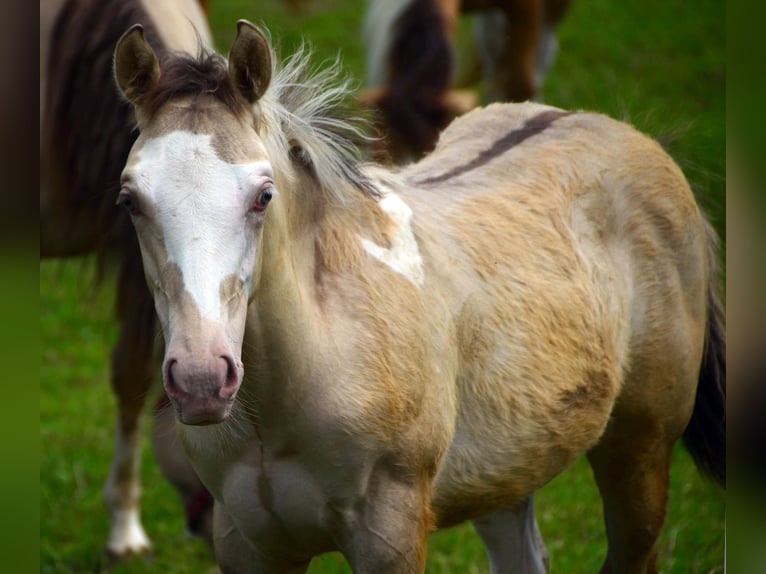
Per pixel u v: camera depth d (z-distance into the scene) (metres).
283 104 5.24
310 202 5.23
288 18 18.34
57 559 8.41
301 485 5.16
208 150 4.50
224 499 5.36
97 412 10.71
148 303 6.95
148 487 9.52
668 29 18.22
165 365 4.36
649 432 6.59
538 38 13.60
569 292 6.04
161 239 4.46
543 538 8.33
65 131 7.41
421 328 5.34
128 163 4.62
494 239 5.91
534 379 5.79
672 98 15.71
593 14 18.91
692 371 6.71
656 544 6.90
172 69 4.74
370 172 5.78
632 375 6.50
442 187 6.11
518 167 6.35
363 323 5.18
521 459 5.83
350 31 17.94
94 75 7.26
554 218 6.20
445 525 5.92
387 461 5.21
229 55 4.68
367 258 5.35
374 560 5.23
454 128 6.86
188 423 4.37
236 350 4.44
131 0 7.30
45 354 11.74
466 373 5.61
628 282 6.43
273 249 4.80
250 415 5.05
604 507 6.82
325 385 5.04
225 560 5.62
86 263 8.35
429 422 5.33
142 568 8.32
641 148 6.69
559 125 6.70
